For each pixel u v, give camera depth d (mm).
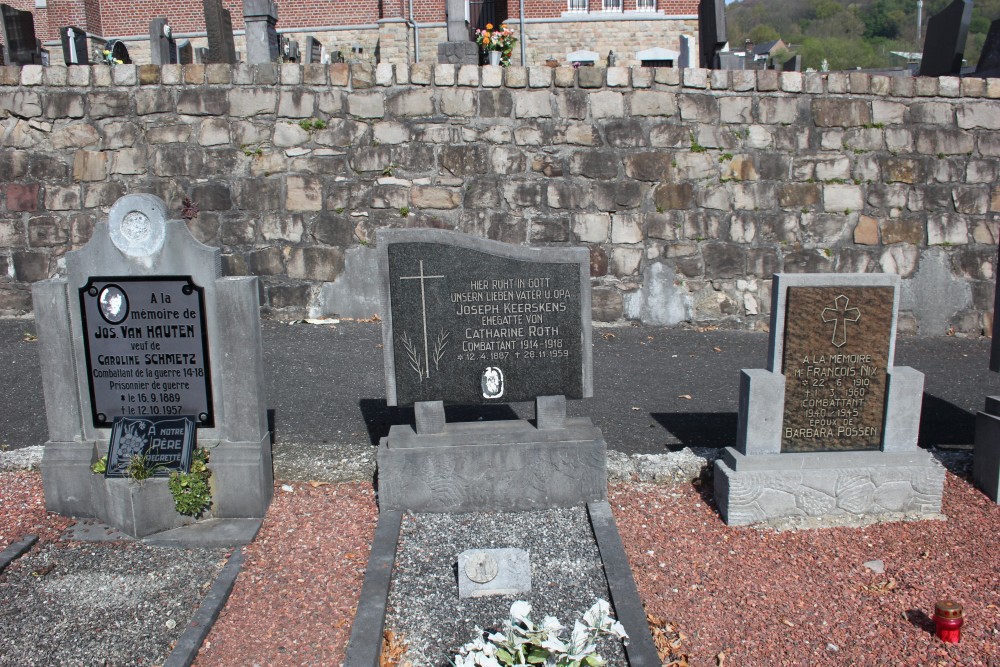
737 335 10234
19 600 4566
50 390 5457
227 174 10086
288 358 8922
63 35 15875
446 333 5555
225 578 4789
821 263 10391
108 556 5051
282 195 10141
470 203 10141
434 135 10039
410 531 5309
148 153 10055
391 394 5602
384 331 5531
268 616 4492
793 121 10188
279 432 6871
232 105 9984
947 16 11945
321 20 24531
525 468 5543
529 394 5648
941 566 5035
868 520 5574
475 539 5215
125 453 5363
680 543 5301
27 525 5410
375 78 9961
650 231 10297
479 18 24234
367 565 4891
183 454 5375
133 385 5473
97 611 4480
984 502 5855
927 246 10414
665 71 10039
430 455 5473
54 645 4188
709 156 10195
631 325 10523
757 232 10336
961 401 8000
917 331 10617
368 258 10242
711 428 7094
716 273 10406
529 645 3760
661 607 4609
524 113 10055
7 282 10328
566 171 10148
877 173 10281
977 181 10352
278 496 5840
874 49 69250
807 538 5371
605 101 10078
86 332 5398
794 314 5445
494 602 4578
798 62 19828
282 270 10281
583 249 5539
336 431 6910
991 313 10562
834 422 5609
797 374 5520
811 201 10289
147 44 24812
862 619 4520
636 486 6020
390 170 10094
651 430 7047
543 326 5586
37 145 10109
